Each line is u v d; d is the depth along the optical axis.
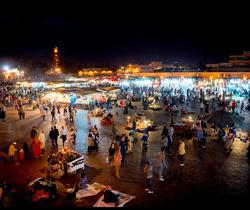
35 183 11.35
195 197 11.12
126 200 10.87
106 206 10.48
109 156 14.92
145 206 10.42
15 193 11.49
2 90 44.91
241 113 30.81
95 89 39.41
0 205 10.56
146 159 15.64
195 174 13.50
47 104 33.06
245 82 46.25
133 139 18.95
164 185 12.27
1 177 13.27
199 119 22.16
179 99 39.72
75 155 13.97
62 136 18.25
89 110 32.81
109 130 22.77
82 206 10.55
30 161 15.52
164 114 30.53
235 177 13.13
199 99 40.81
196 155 16.42
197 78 54.34
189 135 20.73
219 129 21.33
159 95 44.06
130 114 30.64
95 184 12.38
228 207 10.30
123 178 13.02
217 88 46.12
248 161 15.36
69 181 12.84
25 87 47.16
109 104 35.09
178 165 14.74
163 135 17.36
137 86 52.66
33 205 10.69
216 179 12.91
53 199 11.05
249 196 11.20
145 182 12.57
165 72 65.25
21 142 19.23
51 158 13.80
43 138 16.66
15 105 35.56
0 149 17.52
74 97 34.62
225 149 17.62
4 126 24.62
